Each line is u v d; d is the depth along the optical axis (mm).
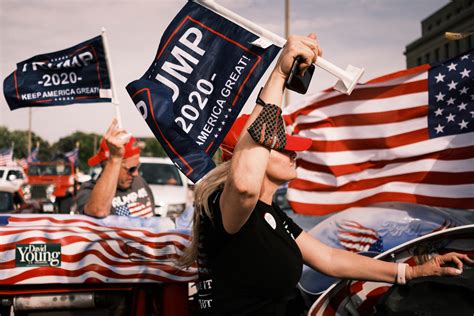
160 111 2873
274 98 2127
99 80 4449
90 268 3160
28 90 4555
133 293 3311
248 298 2197
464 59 4383
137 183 6055
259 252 2191
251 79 2820
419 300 2764
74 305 3199
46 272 3117
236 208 2088
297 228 2707
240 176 2037
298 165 5031
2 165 23016
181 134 2855
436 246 2834
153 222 3629
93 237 3189
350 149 4816
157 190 12953
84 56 4422
